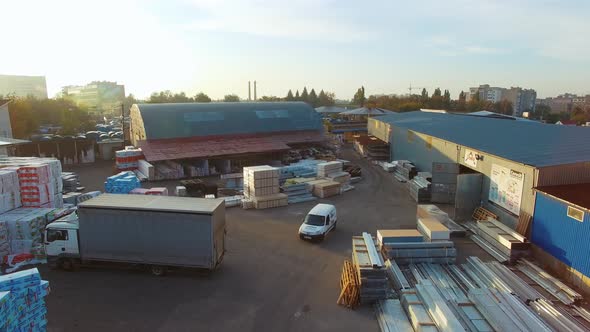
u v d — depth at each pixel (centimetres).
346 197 3444
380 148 5500
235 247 2217
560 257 1830
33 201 2302
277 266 1964
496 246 2123
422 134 4100
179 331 1388
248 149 4741
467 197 2683
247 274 1867
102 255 1819
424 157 4066
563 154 2278
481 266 1847
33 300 1229
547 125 3706
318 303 1603
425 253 1916
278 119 5697
